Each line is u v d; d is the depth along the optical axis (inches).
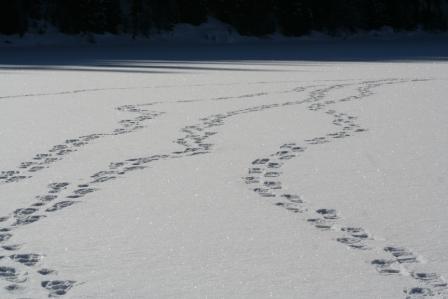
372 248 217.3
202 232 235.1
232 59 1113.4
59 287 190.5
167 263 207.6
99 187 293.9
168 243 224.7
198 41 1846.7
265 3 1984.5
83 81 734.5
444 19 2263.8
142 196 279.7
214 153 362.0
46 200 274.2
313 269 201.5
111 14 1809.8
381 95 601.3
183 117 483.2
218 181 303.0
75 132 423.2
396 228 236.7
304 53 1285.7
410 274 195.9
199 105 546.0
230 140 397.4
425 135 406.9
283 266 204.1
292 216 251.8
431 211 256.1
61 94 617.9
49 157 352.5
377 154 356.5
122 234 233.6
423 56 1152.2
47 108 527.8
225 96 603.8
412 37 2112.5
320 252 214.5
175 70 882.1
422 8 2255.2
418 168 324.8
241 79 756.0
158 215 254.7
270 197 277.6
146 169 326.0
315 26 2069.4
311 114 495.5
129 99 583.8
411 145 378.3
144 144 385.7
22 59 1130.7
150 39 1828.2
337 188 290.4
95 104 551.2
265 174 315.9
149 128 438.6
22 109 522.6
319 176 311.4
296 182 300.8
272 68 908.6
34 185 297.0
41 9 1788.9
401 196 277.1
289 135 412.2
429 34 2214.6
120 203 269.9
